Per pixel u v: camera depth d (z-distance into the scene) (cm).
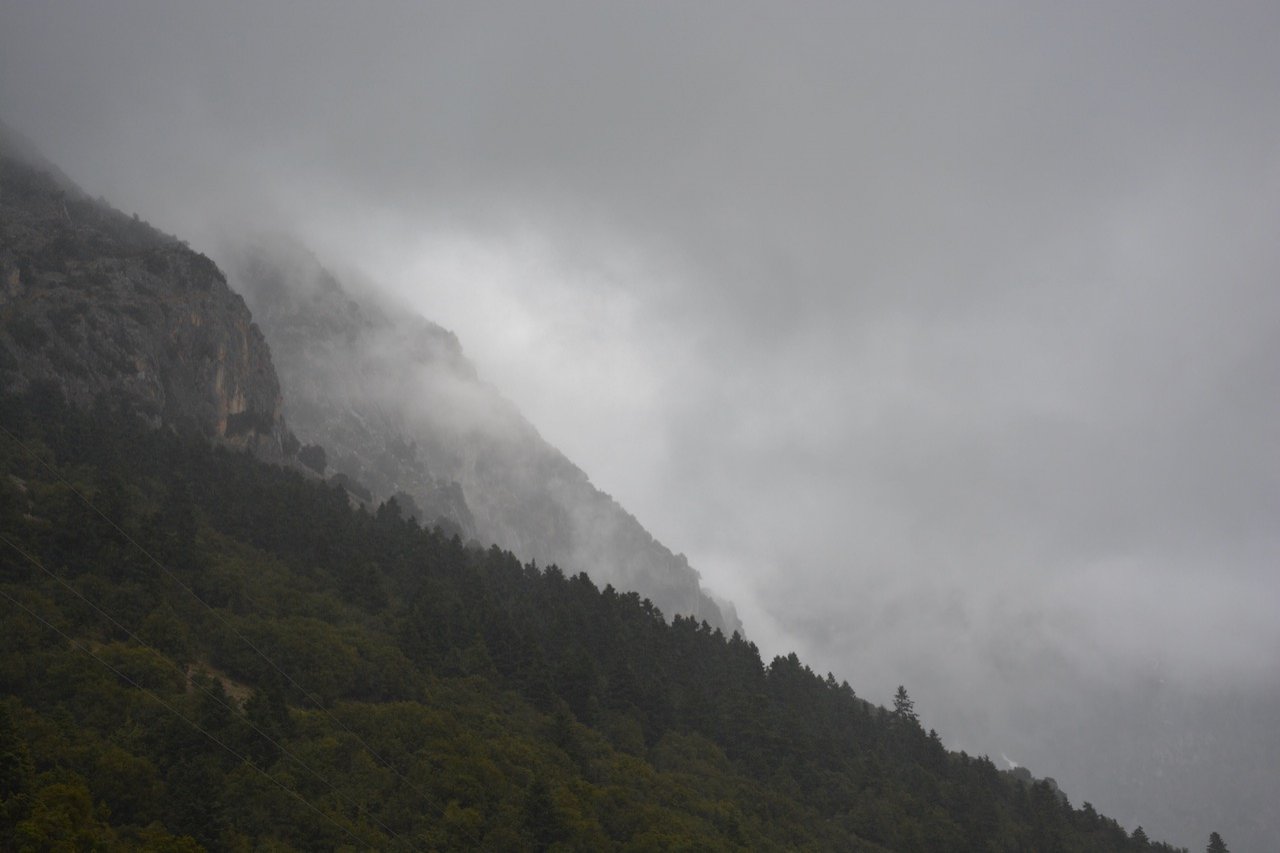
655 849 11944
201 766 10088
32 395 16388
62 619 11300
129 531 13262
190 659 12025
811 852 14200
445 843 10756
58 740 9569
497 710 14100
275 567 15050
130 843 8769
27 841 7944
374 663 13300
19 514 12431
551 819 11719
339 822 10312
